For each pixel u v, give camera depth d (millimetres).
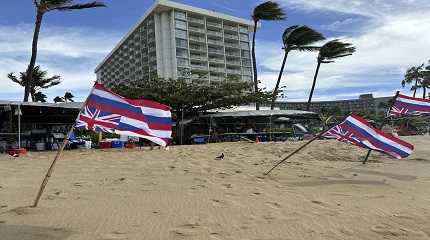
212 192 8258
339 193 8531
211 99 32688
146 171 11219
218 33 105750
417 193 8672
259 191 8500
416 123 46375
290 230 5766
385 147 10742
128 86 34844
